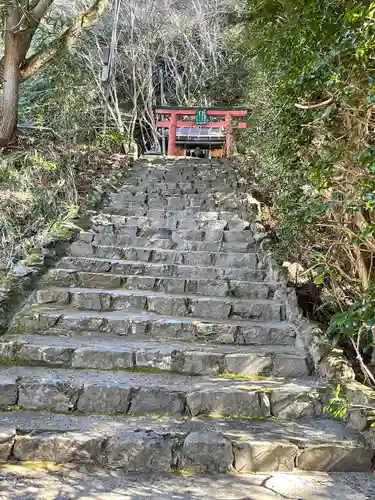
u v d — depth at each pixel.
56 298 3.82
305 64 2.53
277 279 4.25
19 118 8.91
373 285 2.43
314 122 2.84
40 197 5.66
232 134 10.47
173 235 5.35
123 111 15.51
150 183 7.60
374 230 2.16
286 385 2.84
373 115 2.58
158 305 3.78
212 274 4.42
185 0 15.13
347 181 2.60
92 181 7.07
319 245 3.97
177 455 2.28
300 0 2.31
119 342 3.30
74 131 7.95
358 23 1.93
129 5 14.19
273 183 6.01
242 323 3.59
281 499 2.01
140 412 2.66
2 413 2.61
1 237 5.02
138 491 2.06
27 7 7.25
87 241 5.12
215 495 2.04
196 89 15.40
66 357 3.04
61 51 7.72
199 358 3.06
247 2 3.41
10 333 3.37
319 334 3.27
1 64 7.52
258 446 2.27
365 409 2.46
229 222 5.65
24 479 2.12
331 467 2.27
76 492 2.04
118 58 14.43
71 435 2.31
